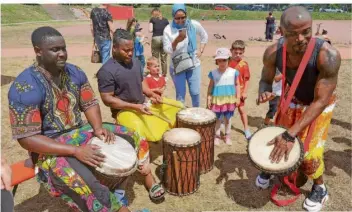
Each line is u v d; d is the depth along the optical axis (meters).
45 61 2.61
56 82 2.73
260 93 3.43
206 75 8.68
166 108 4.20
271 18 16.28
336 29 23.61
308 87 3.08
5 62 9.98
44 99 2.69
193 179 3.66
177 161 3.52
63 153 2.66
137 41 8.54
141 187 3.86
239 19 34.97
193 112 4.12
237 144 4.87
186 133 3.66
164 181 3.76
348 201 3.58
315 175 3.30
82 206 2.71
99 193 2.66
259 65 9.73
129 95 3.76
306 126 2.94
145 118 3.85
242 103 4.89
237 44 4.73
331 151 4.62
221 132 5.25
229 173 4.14
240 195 3.72
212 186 3.89
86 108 3.02
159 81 4.57
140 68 3.85
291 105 3.29
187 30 4.81
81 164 2.68
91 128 3.04
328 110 3.18
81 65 9.64
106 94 3.71
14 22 27.09
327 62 2.80
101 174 2.66
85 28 23.23
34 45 2.60
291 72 3.16
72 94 2.87
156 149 4.71
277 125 3.32
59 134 2.88
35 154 2.87
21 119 2.58
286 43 2.91
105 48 8.16
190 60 4.87
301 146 2.96
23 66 9.54
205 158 4.05
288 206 3.53
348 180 3.96
